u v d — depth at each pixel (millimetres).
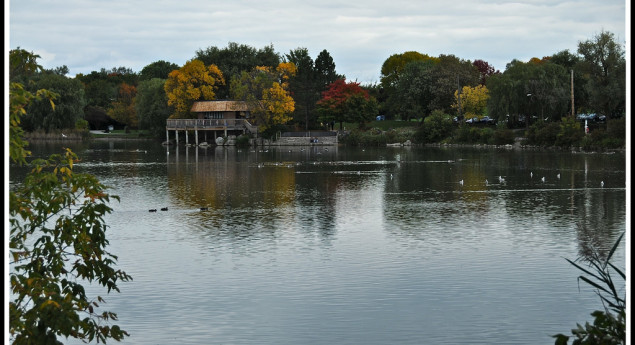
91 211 12797
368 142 120625
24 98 11555
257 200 50094
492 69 167875
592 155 85438
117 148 115188
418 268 28672
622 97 89438
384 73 167750
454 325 21656
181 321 22172
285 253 31703
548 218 40844
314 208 45938
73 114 131750
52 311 10898
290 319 22375
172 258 30703
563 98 103938
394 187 57812
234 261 30125
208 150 111125
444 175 67000
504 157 86812
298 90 135750
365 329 21359
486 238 34750
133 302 24062
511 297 24469
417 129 123125
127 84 181250
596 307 23156
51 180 12523
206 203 48531
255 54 144500
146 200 50031
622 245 32406
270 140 122062
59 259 12453
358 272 28062
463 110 125000
